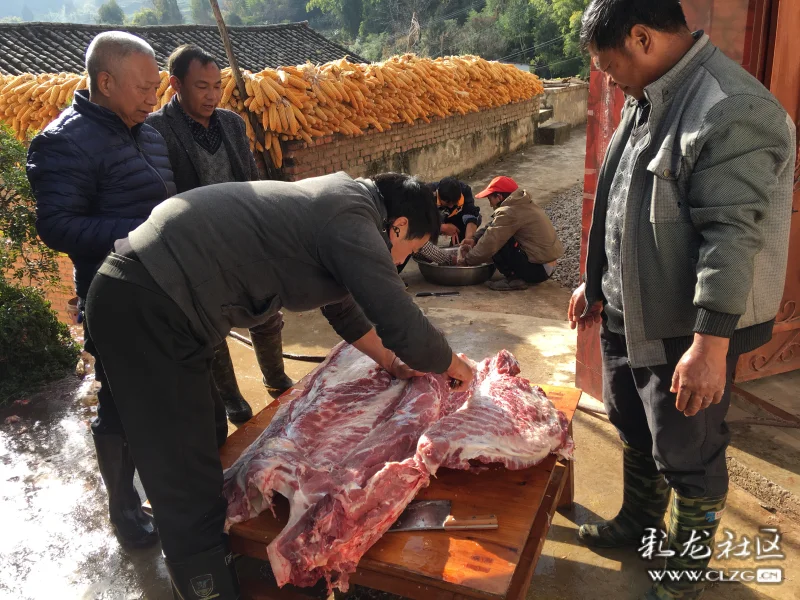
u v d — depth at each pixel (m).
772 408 3.30
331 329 5.09
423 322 2.00
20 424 3.92
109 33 2.55
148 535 2.85
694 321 2.05
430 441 2.16
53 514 3.11
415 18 54.78
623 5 1.89
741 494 2.98
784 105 3.04
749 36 2.90
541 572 2.61
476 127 12.08
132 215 2.67
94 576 2.71
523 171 12.20
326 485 2.05
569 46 50.88
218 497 2.14
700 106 1.85
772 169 1.84
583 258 3.75
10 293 4.61
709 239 1.86
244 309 2.06
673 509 2.27
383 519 1.98
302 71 7.51
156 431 2.02
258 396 4.07
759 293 2.05
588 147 3.55
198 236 1.95
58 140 2.49
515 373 2.86
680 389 1.95
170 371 1.98
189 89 3.24
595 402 3.74
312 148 7.60
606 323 2.52
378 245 1.95
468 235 6.27
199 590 2.11
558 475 2.53
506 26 54.12
